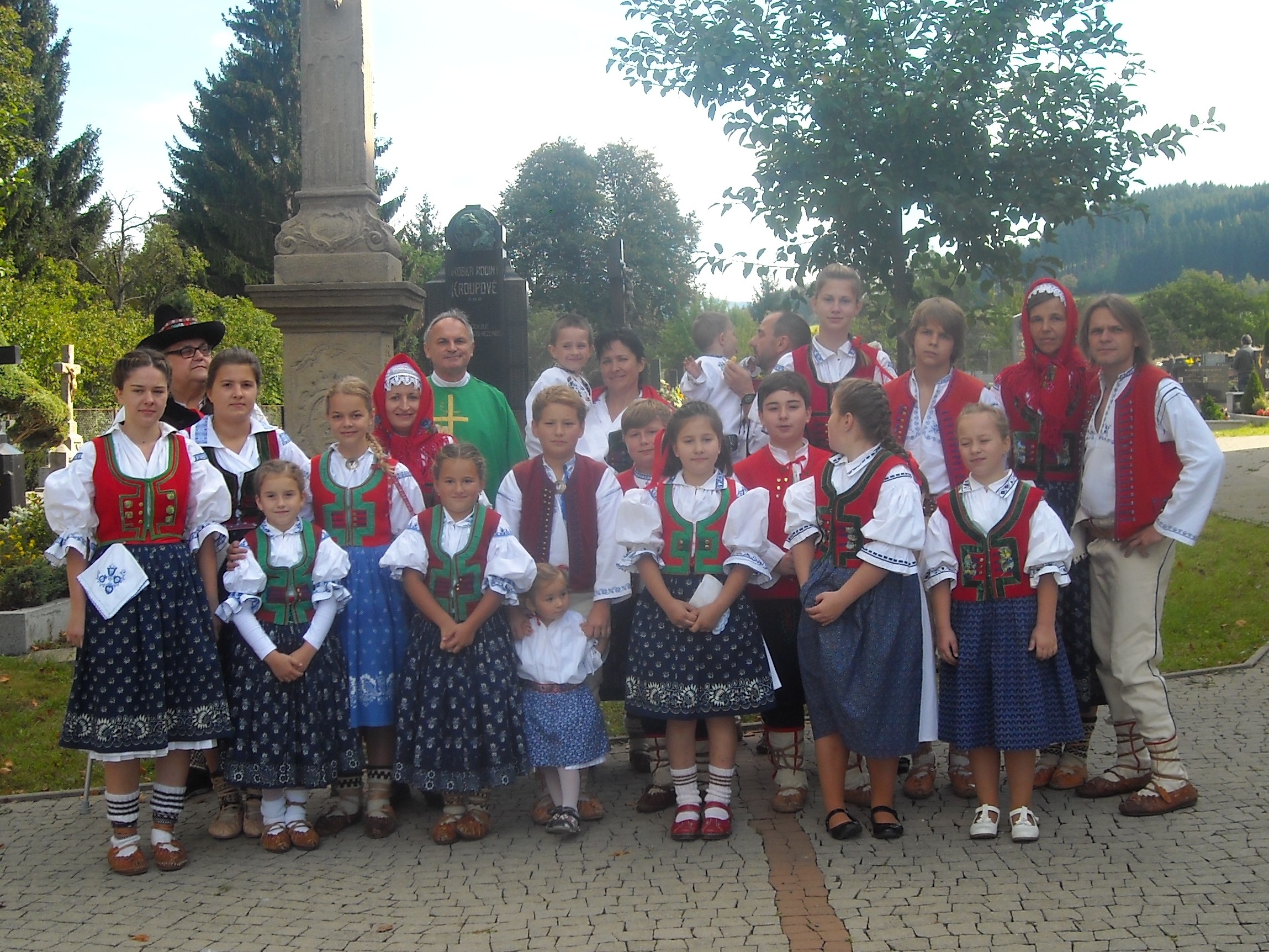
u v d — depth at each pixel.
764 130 6.32
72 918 3.51
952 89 6.09
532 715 4.20
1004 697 3.90
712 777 4.15
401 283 7.01
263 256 34.75
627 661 4.26
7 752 5.34
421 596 4.14
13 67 26.66
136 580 3.89
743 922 3.31
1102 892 3.42
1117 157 6.27
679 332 46.38
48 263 32.44
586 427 5.39
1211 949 3.01
